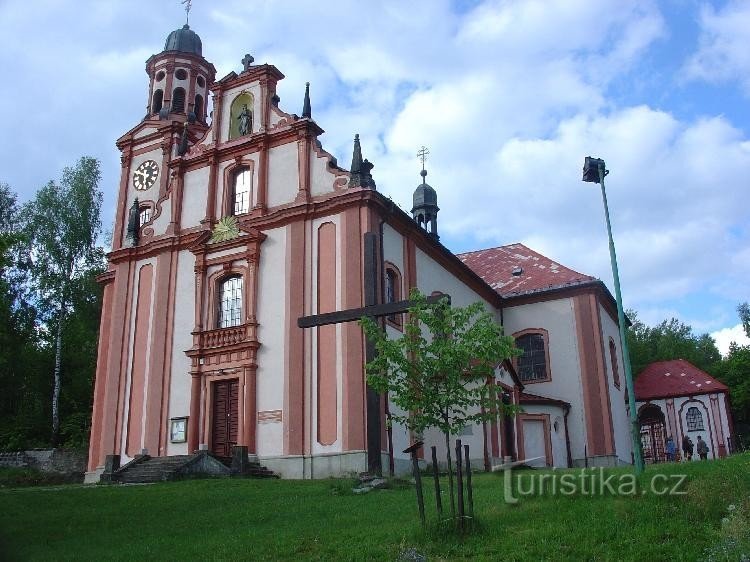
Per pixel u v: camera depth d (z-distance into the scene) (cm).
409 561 1012
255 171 2914
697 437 4325
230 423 2658
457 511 1220
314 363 2527
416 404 1193
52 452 3469
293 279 2647
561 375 3691
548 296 3828
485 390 1206
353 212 2611
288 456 2462
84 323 4406
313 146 2831
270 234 2769
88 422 4078
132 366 2948
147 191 3531
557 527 1095
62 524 1487
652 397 4462
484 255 4466
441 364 1191
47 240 4359
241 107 3083
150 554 1166
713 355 7200
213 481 2136
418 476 1173
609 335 3966
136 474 2498
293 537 1212
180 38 3744
